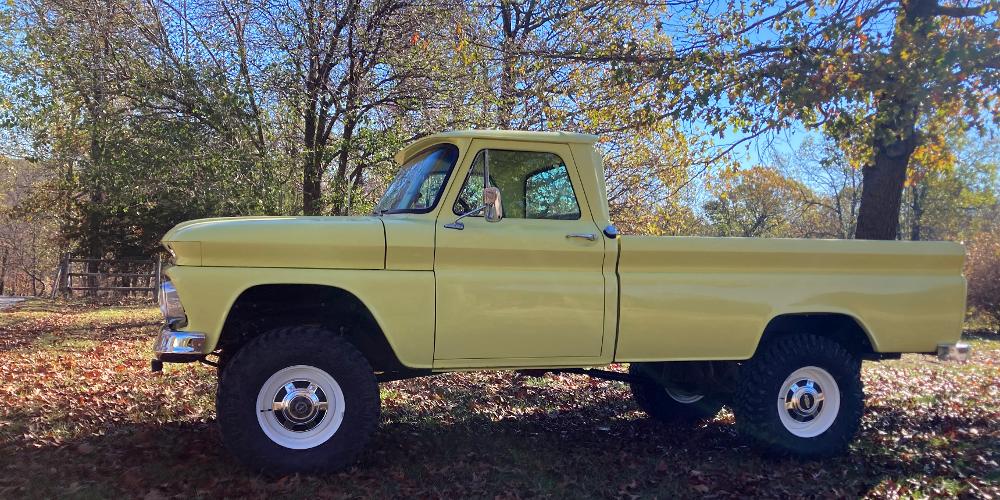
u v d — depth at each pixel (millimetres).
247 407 3801
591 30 11000
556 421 5691
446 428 5309
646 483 4152
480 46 10969
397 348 4020
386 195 5059
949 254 4867
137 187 13508
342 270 3965
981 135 7098
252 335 4316
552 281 4250
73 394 6145
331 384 3975
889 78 6895
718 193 11086
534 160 4469
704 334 4473
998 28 6555
